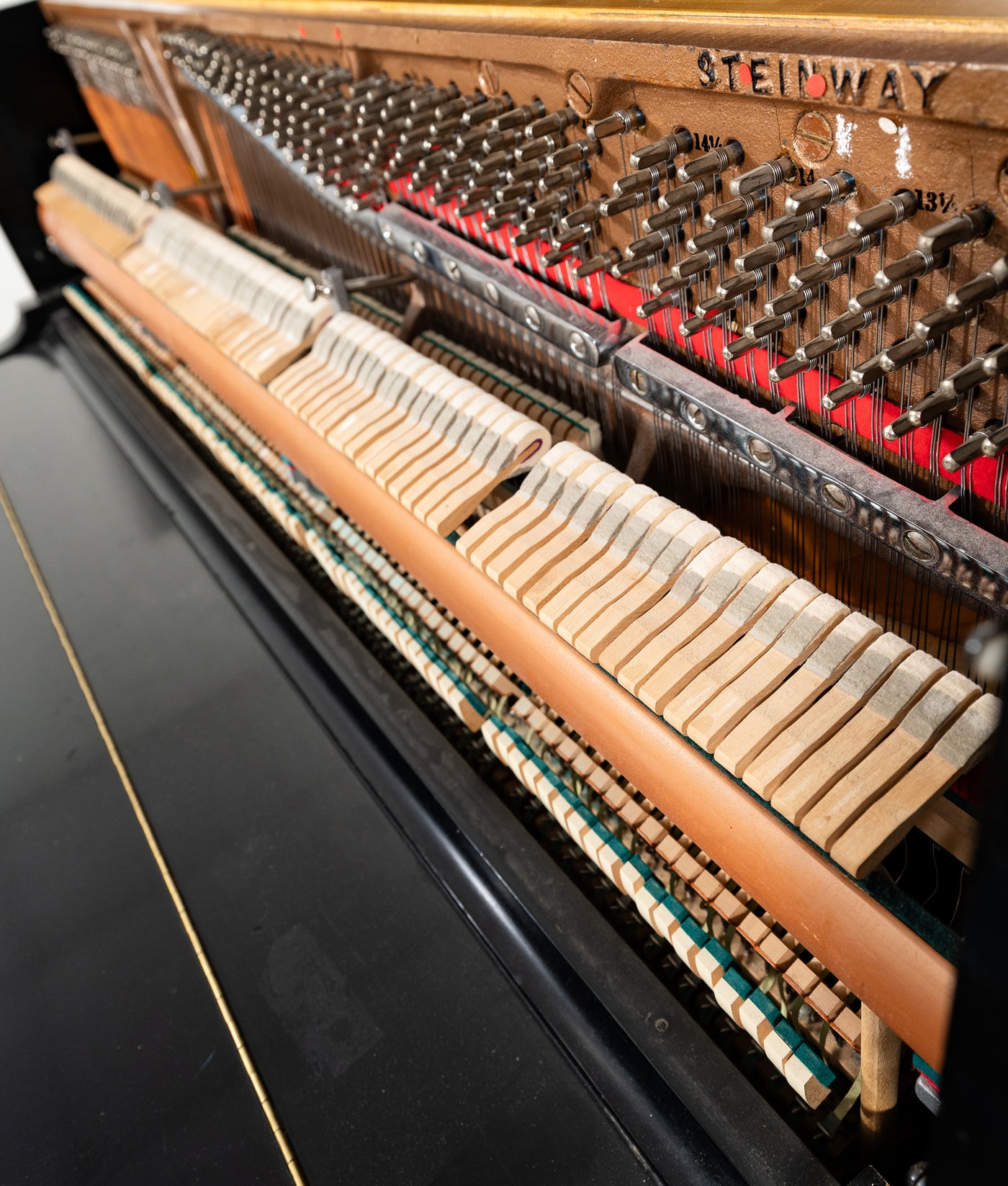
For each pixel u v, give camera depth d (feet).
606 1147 4.13
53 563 8.24
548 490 4.37
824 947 3.12
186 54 7.27
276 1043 4.67
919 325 2.76
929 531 3.42
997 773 1.41
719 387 4.15
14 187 11.91
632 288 4.52
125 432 9.71
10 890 5.63
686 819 3.54
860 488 3.61
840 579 4.42
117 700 6.77
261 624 7.06
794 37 2.85
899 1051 3.46
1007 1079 1.68
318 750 6.06
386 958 4.92
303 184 7.18
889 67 2.63
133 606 7.59
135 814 5.93
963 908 3.62
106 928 5.32
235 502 8.25
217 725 6.41
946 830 3.26
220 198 9.24
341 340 5.76
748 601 3.63
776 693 3.37
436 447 4.97
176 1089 4.58
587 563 4.10
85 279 12.49
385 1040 4.58
